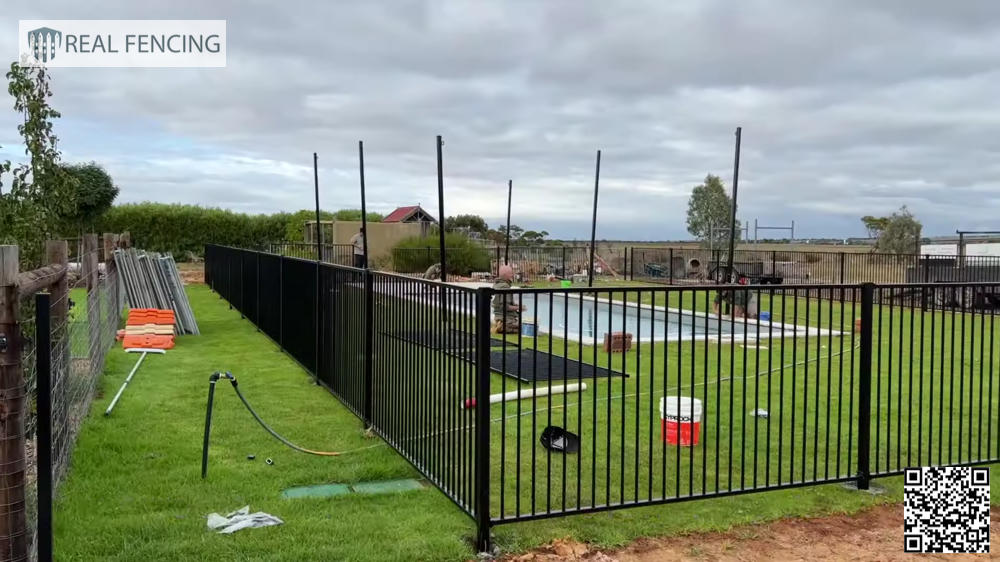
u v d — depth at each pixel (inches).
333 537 150.1
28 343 190.4
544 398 283.0
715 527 161.3
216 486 181.0
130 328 413.4
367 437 228.8
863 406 187.5
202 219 1298.0
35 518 144.9
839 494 183.9
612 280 1040.2
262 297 490.3
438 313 179.3
